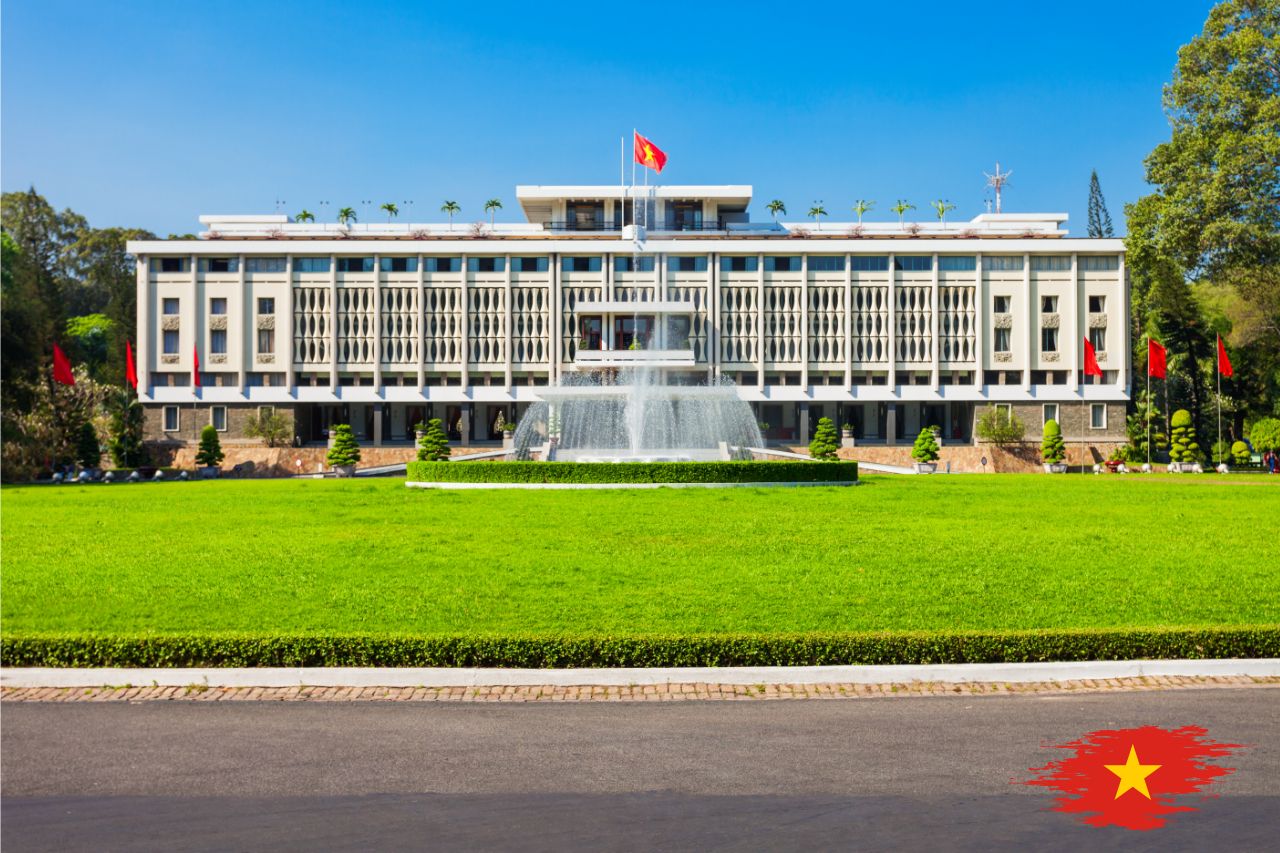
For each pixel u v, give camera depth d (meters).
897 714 11.42
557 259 91.12
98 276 125.31
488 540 24.45
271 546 23.48
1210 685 12.55
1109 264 90.38
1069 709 11.57
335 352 89.94
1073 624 14.77
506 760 9.96
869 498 36.34
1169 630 13.32
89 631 14.17
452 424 94.38
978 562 20.70
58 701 12.04
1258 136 57.00
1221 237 58.88
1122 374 89.62
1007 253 90.38
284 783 9.39
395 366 90.75
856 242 90.50
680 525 27.50
